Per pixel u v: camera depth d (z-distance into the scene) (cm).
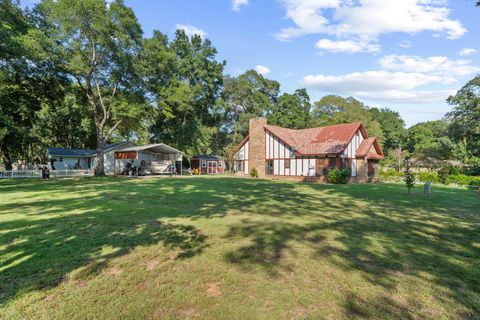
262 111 5178
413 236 603
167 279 384
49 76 2728
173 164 3419
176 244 533
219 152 5159
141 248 508
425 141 5553
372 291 355
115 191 1396
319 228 666
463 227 688
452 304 325
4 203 996
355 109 4788
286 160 2650
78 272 401
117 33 2439
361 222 736
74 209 873
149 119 3788
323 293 349
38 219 729
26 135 3441
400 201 1146
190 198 1151
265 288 361
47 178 2464
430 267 432
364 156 2500
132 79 2773
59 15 2283
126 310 307
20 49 1970
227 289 358
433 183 2439
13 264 425
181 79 4284
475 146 4116
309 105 5459
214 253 488
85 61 2562
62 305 314
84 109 3694
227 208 926
